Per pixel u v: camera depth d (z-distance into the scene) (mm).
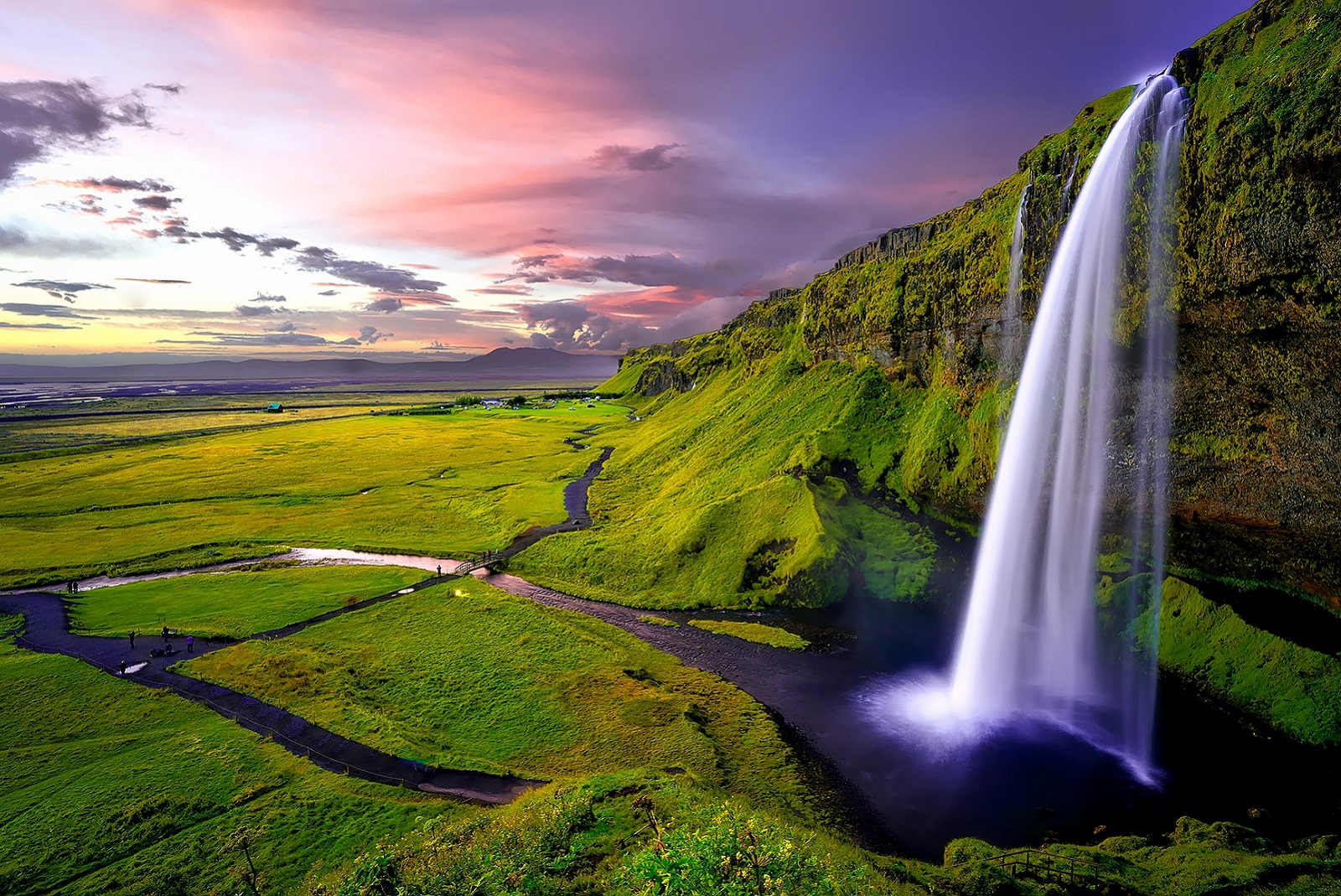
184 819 32969
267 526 96812
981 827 32625
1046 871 26953
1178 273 40156
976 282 65688
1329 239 32281
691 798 30844
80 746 40000
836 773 37219
